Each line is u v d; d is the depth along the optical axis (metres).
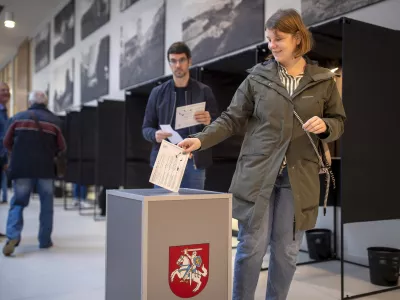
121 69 7.91
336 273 3.41
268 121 1.86
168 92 3.04
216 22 5.38
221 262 1.82
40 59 12.76
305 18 4.10
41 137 4.09
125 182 5.44
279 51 1.82
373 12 3.51
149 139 3.04
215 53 5.39
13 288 2.93
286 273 1.96
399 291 2.93
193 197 1.74
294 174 1.83
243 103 1.99
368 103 2.92
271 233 1.97
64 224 5.86
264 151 1.86
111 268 1.93
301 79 1.86
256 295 2.77
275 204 1.93
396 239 3.37
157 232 1.67
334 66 3.80
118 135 6.30
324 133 1.76
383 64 3.03
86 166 7.14
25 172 3.98
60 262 3.69
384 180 2.99
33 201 8.87
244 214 1.90
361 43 2.92
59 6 11.15
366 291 2.91
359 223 3.68
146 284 1.64
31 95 4.27
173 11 6.34
